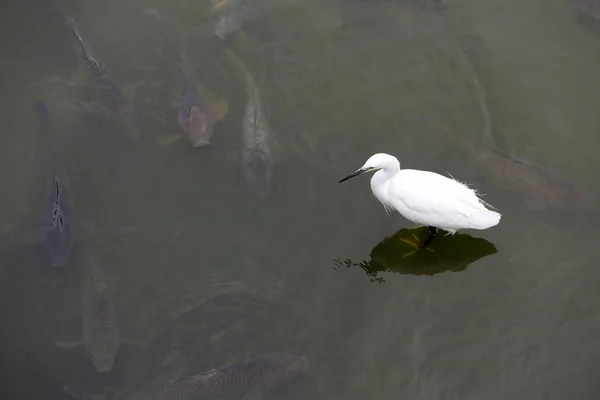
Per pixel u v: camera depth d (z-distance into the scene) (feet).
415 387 28.12
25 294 30.55
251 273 31.14
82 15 40.65
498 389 28.12
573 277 30.91
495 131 35.65
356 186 33.63
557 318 29.84
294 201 33.06
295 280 30.91
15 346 29.17
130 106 35.86
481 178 33.65
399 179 30.71
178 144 34.96
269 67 38.32
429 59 38.52
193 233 32.27
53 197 32.53
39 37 39.55
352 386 28.02
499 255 31.78
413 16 40.34
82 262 31.37
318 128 35.76
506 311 30.12
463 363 28.71
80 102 36.45
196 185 33.65
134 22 40.29
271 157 34.14
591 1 39.73
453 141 35.04
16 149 34.99
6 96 37.01
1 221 32.60
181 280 31.04
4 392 27.86
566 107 36.47
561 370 28.50
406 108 36.52
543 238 32.07
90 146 34.91
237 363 27.73
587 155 34.68
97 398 27.78
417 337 29.35
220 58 38.65
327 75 37.96
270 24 40.09
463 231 32.65
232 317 29.94
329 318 29.84
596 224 32.35
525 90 37.14
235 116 36.09
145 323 29.86
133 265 31.40
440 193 29.89
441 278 31.12
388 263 31.45
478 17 40.22
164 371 28.55
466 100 36.81
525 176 33.30
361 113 36.35
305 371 28.07
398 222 32.68
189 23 40.24
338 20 40.29
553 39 39.14
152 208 33.01
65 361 28.60
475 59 38.45
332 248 31.78
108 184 33.76
